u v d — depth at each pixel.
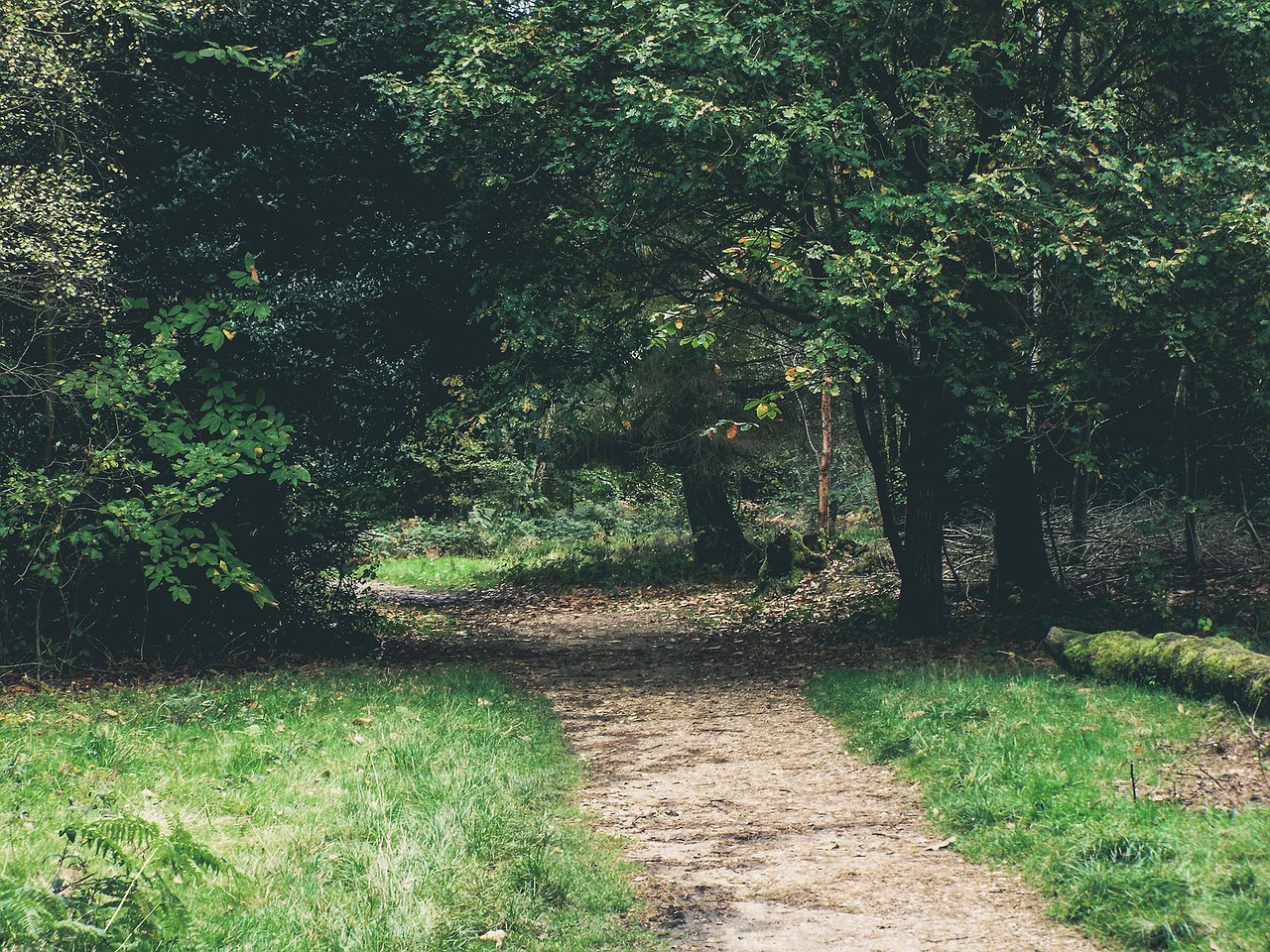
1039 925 4.88
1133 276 10.34
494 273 12.41
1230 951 4.16
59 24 10.77
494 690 11.11
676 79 10.93
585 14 11.58
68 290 10.26
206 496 10.87
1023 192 10.28
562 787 7.61
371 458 13.41
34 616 11.34
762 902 5.37
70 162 11.26
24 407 11.23
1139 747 6.77
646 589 23.56
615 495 32.88
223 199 11.86
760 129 10.81
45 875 4.46
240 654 12.55
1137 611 12.59
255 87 12.23
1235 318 11.06
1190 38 11.05
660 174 11.91
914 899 5.34
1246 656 7.71
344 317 12.27
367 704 9.54
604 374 12.80
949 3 11.76
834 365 11.09
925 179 12.12
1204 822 5.32
